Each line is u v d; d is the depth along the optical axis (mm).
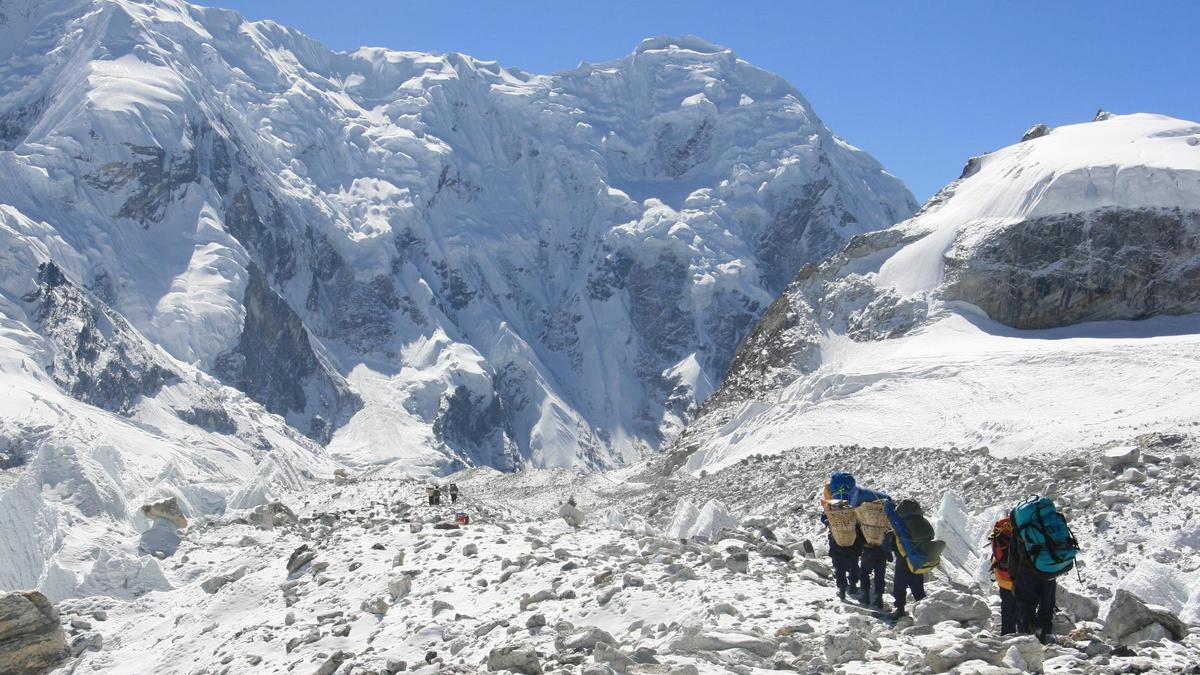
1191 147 74250
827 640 10102
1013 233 73625
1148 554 19750
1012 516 11211
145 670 15945
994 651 9359
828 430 56219
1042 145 82375
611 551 16422
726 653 10406
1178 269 68438
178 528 26562
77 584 21906
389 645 13562
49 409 134000
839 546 12578
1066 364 53531
